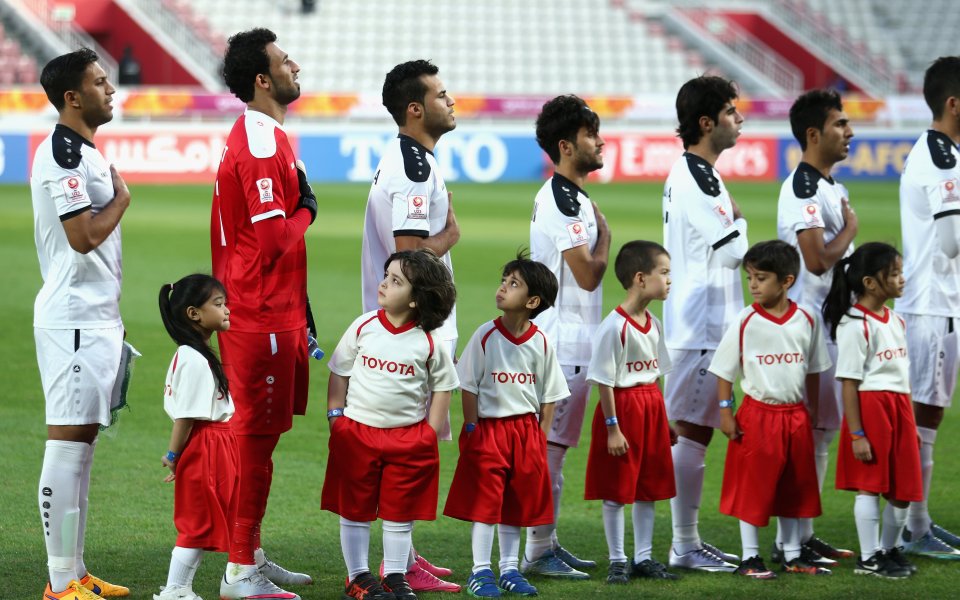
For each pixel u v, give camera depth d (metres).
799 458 18.05
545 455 17.41
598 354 17.77
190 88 112.44
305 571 17.97
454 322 18.22
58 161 15.63
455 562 18.70
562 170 18.83
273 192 16.30
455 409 29.16
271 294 16.61
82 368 15.89
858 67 130.38
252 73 16.73
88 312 15.97
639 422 17.88
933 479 23.70
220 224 17.08
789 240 20.23
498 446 17.03
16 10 111.88
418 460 16.41
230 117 93.38
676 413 19.34
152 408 28.12
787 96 123.12
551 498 17.42
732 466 18.41
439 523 20.91
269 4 123.94
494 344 17.22
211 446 15.88
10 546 18.41
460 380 17.23
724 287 19.38
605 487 17.86
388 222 17.94
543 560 18.12
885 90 128.25
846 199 20.70
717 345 19.20
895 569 18.02
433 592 17.09
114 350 16.28
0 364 32.06
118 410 16.81
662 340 18.47
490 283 46.59
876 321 18.41
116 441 25.19
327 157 94.12
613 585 17.44
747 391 18.28
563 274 18.78
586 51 125.38
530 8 129.62
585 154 18.58
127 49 104.38
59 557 15.91
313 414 28.34
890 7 141.00
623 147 99.69
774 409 18.08
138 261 50.47
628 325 17.89
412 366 16.38
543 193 18.91
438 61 121.00
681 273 19.61
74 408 15.91
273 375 16.69
